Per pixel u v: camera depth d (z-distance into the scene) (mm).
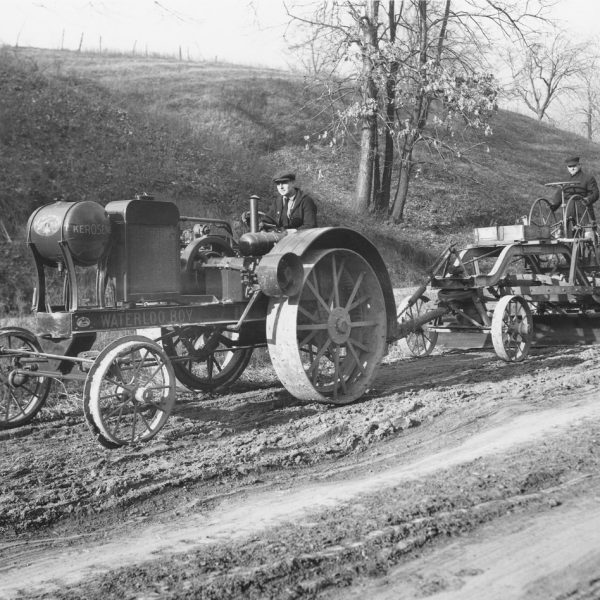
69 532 4023
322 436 5750
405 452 5340
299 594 3035
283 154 28859
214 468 4934
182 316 6273
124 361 5652
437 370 8711
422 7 21625
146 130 24344
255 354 9531
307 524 3855
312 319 6785
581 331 10469
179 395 7656
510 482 4270
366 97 20984
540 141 42750
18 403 6488
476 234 10469
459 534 3582
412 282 20234
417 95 20531
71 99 24219
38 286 5996
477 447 5227
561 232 10859
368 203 24688
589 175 10992
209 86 33844
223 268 6703
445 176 30516
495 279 9555
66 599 3137
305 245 6387
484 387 7422
